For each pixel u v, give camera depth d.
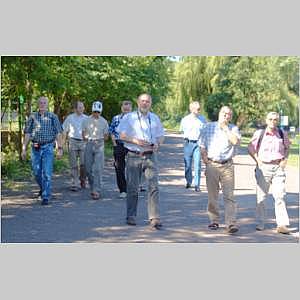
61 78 17.17
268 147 9.32
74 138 13.89
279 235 8.95
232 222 9.01
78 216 10.15
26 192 13.00
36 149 11.62
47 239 8.27
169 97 51.44
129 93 27.31
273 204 12.06
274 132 9.40
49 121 11.66
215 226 9.33
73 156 13.88
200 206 11.65
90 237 8.47
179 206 11.62
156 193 9.26
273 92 49.12
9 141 18.52
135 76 27.92
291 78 49.44
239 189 14.94
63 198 12.34
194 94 50.28
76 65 19.61
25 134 11.66
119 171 12.61
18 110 18.64
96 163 12.42
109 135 13.93
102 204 11.59
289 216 10.74
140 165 9.38
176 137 60.69
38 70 15.88
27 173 15.90
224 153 9.08
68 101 25.45
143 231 9.02
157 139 9.48
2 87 17.58
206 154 9.20
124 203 11.80
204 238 8.61
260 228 9.34
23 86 17.23
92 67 22.02
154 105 38.16
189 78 50.16
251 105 49.25
